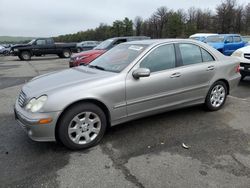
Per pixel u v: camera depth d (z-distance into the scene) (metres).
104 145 3.61
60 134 3.29
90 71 3.99
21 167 3.05
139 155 3.31
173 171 2.93
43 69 13.25
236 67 5.15
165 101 4.11
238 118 4.63
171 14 59.38
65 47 22.84
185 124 4.34
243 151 3.39
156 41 4.21
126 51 4.24
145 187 2.65
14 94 6.94
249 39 18.72
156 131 4.06
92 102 3.47
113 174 2.89
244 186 2.65
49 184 2.73
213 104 4.91
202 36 18.33
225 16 50.62
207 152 3.37
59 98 3.18
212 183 2.71
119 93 3.59
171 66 4.14
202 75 4.50
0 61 20.00
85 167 3.04
